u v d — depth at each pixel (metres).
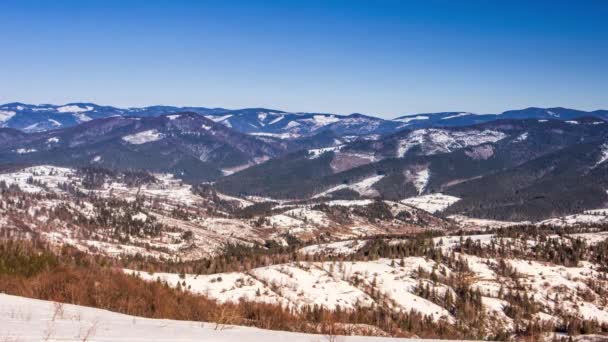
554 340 37.19
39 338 11.79
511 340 37.75
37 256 34.31
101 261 46.16
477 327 141.00
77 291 26.36
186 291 35.28
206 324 20.06
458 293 188.62
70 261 39.75
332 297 156.75
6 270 29.91
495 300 186.00
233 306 30.38
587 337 36.97
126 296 27.47
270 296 132.00
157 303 26.98
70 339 12.09
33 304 19.88
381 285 182.25
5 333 12.12
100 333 13.66
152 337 13.86
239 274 158.88
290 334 18.89
